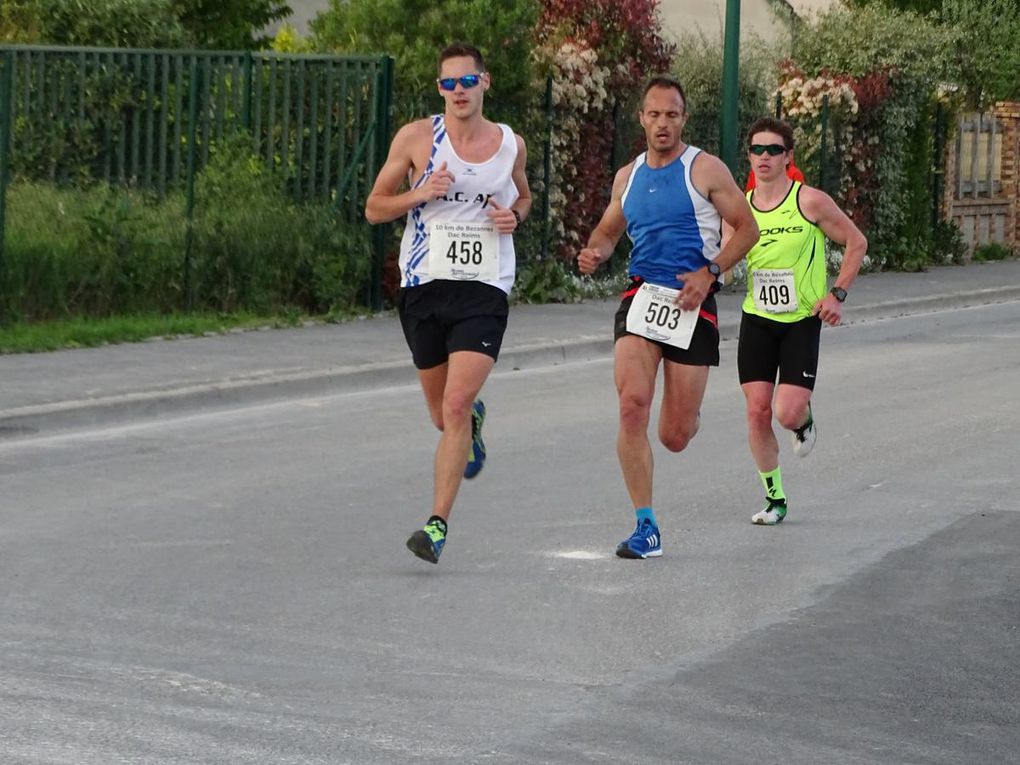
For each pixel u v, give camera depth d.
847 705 17.70
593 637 20.03
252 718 16.75
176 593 21.72
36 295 46.62
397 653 19.19
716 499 28.72
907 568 23.88
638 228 23.89
